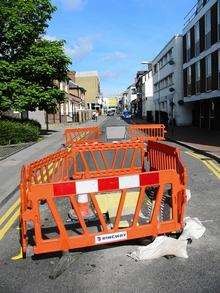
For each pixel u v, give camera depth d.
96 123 62.12
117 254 5.56
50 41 30.59
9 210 8.45
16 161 16.11
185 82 40.16
